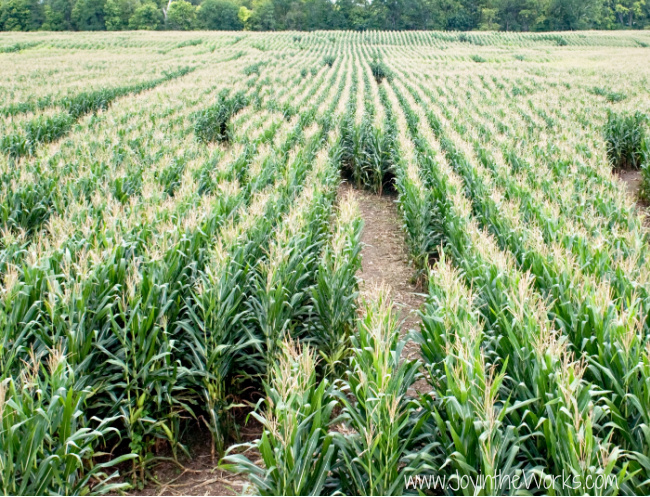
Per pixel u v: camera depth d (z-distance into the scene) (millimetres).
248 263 5293
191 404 4898
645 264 5316
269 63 42594
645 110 15578
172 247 5234
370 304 4602
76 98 20266
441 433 3344
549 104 18984
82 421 3859
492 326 4660
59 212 8102
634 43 71938
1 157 9844
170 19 106438
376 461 3244
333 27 107875
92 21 106062
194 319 4543
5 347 3982
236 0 127625
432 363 4219
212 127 17984
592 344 3979
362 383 3363
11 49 61469
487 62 47938
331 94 23125
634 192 12469
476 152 11906
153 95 20703
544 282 5180
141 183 9234
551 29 101250
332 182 10250
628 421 3574
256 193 8469
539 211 7242
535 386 3541
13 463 3115
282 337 4766
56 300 4195
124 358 4383
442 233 8453
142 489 4129
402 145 12531
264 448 3014
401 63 45781
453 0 106500
